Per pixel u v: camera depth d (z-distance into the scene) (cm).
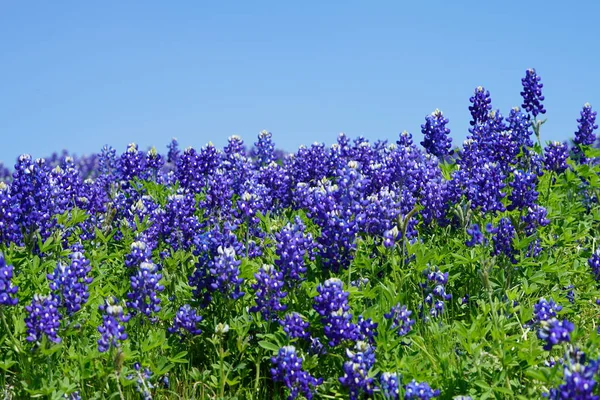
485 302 741
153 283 668
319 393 608
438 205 893
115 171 1352
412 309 730
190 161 1116
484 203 855
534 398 563
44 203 830
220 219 945
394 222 795
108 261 844
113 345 598
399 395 548
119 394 607
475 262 756
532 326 679
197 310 714
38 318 602
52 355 634
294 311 689
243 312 674
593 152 1065
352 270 739
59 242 808
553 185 1003
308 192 954
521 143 1062
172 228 861
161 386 656
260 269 665
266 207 1009
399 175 942
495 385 567
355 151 1165
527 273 753
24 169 826
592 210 971
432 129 1077
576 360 534
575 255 873
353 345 623
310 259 770
